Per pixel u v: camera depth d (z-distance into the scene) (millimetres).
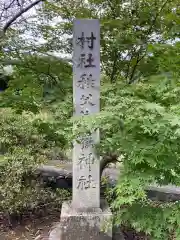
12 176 3557
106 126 2070
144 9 3963
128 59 4082
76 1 4105
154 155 1879
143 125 1797
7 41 3488
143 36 4051
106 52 4059
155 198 3879
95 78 3004
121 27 3842
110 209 3127
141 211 2117
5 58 3572
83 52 3016
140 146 1892
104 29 3781
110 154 2977
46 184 4332
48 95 3375
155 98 2240
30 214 3936
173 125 1689
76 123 2123
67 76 3600
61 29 3926
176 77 2482
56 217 3893
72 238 2951
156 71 3398
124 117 1958
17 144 3889
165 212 2049
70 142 2977
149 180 1982
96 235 2951
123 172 2082
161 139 1817
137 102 2029
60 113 2867
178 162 1886
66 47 3832
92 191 3104
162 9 3924
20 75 3684
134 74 4055
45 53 3506
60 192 4008
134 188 1957
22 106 3723
